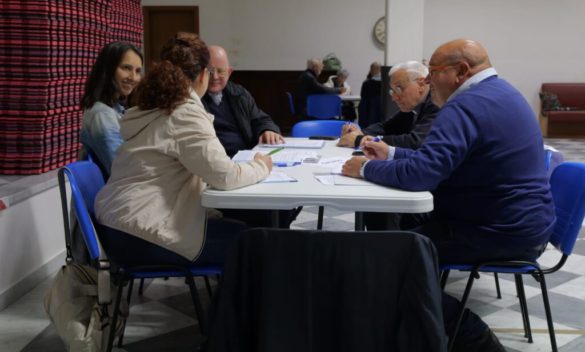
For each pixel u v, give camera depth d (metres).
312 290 1.37
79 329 1.95
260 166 1.92
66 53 3.55
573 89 10.43
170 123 1.85
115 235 1.92
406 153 2.25
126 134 1.94
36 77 3.31
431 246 1.35
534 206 1.91
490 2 10.41
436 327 1.33
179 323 2.59
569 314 2.71
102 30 4.15
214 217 2.45
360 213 2.29
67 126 3.67
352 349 1.38
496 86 1.98
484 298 2.92
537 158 1.96
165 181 1.89
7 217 2.82
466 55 2.04
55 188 3.33
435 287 1.34
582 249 3.72
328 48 10.57
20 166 3.35
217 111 3.26
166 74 1.88
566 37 10.46
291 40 10.55
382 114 5.87
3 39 3.28
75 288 2.08
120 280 1.91
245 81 10.67
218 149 1.80
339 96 8.27
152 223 1.85
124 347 2.35
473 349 2.03
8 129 3.34
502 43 10.52
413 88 2.92
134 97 1.95
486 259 1.96
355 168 1.98
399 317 1.36
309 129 3.79
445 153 1.81
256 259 1.38
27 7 3.26
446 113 1.90
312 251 1.35
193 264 1.94
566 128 10.38
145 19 10.49
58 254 3.37
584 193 1.99
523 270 2.02
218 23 10.51
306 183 1.88
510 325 2.58
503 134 1.89
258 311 1.40
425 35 10.56
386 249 1.35
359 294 1.36
